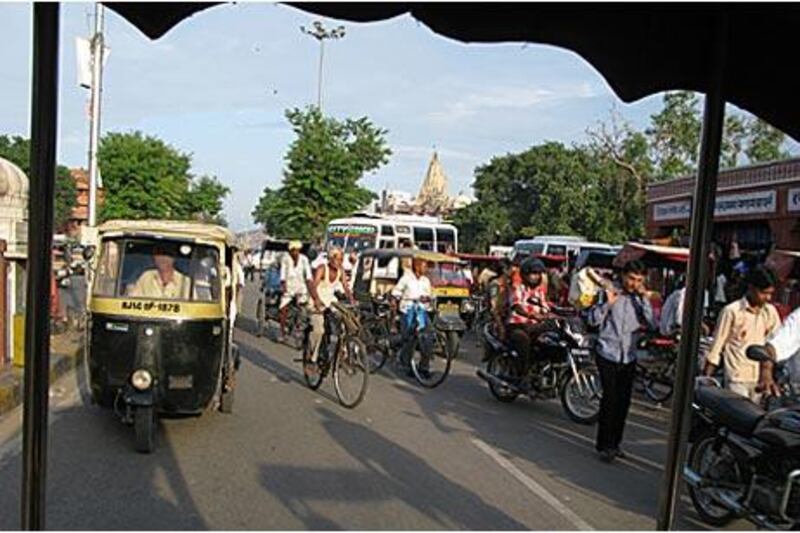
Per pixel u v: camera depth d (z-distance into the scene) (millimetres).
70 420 8805
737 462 5672
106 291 7699
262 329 18031
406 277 12852
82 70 20984
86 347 7773
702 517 6066
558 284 19438
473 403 10656
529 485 6805
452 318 15344
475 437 8555
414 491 6488
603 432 7785
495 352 10680
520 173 50219
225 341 8281
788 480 5203
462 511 6020
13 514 5598
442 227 28375
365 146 35500
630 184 38281
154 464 7066
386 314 13766
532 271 10406
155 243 7965
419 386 11930
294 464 7203
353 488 6516
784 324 6051
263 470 6980
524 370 10125
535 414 10062
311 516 5789
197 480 6621
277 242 24500
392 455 7645
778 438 5336
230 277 8656
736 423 5676
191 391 7699
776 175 19281
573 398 9633
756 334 6766
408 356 12445
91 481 6508
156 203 35688
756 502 5477
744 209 20547
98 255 7871
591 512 6141
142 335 7465
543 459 7746
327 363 10625
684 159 36625
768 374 6570
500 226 50375
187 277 7953
